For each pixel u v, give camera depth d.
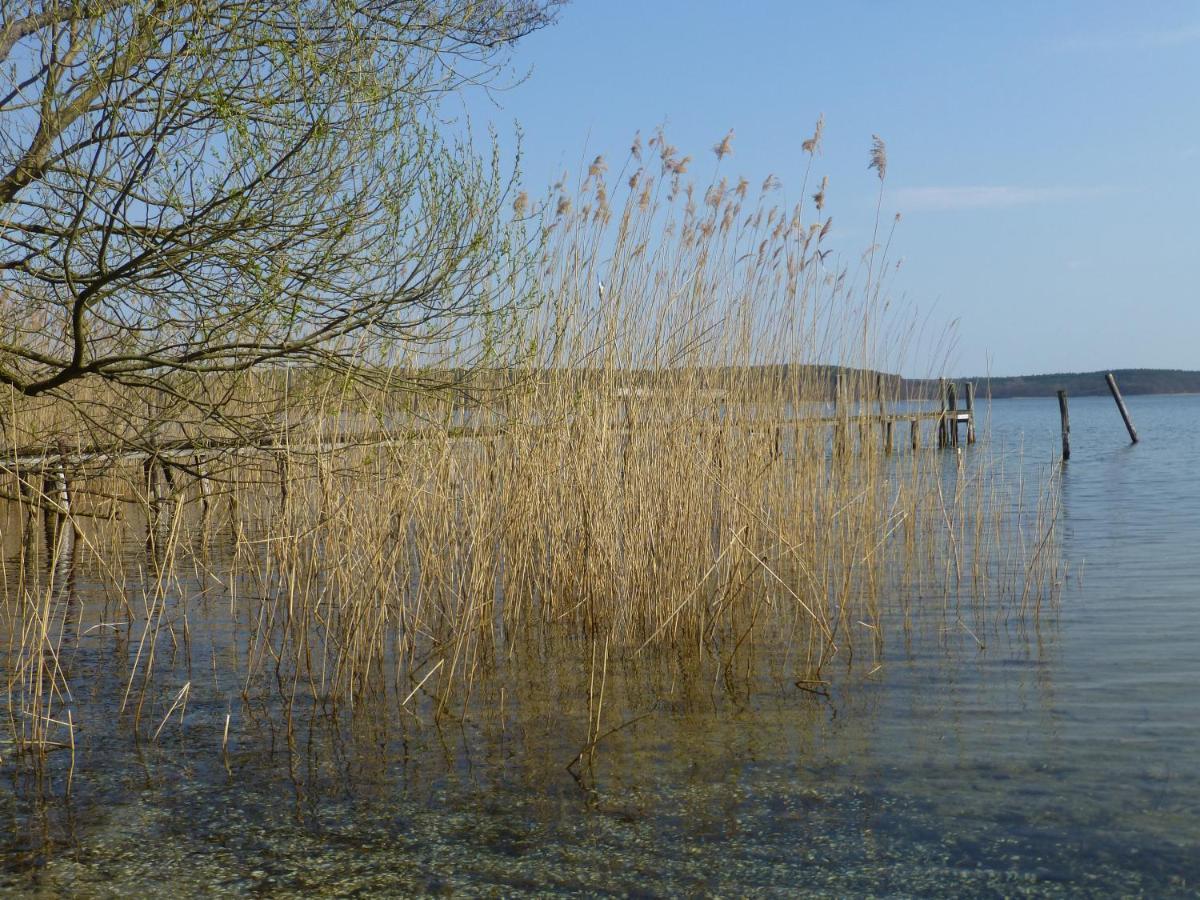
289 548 6.13
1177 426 40.91
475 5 6.45
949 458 20.72
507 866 3.49
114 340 6.41
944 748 4.53
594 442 7.07
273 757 4.57
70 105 5.32
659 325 7.31
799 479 7.90
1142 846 3.49
